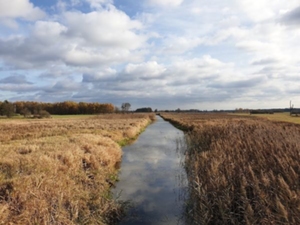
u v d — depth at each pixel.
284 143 11.12
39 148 11.22
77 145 12.24
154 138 25.23
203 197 6.93
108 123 36.16
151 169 12.34
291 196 5.71
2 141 15.73
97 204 7.24
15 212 5.42
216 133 18.64
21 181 6.48
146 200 8.27
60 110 117.56
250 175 7.50
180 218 7.01
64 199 6.62
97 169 10.16
